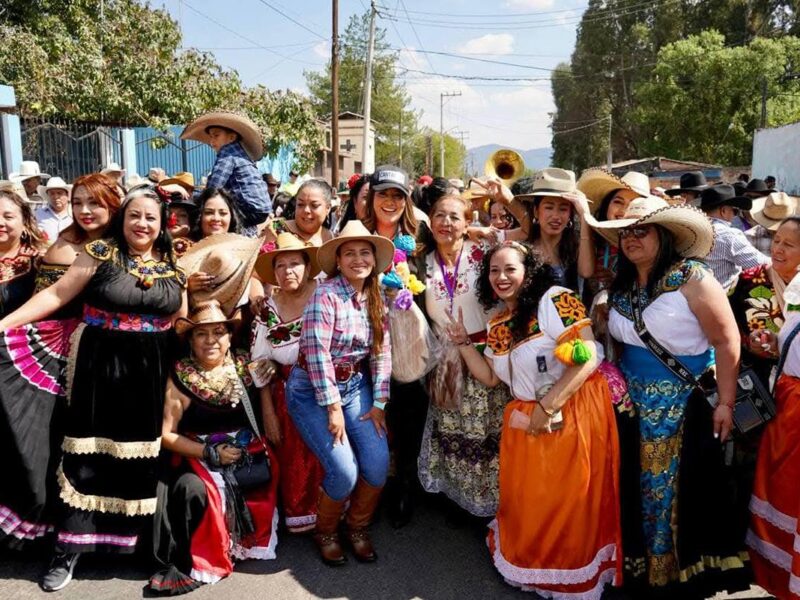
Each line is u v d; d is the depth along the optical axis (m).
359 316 3.40
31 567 3.41
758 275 3.45
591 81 49.66
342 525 3.81
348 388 3.42
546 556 3.14
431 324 3.85
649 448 3.13
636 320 3.10
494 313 3.61
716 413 3.03
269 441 3.74
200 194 4.49
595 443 3.09
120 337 3.28
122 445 3.25
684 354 3.05
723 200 6.10
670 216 2.89
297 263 3.61
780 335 3.12
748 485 3.44
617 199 3.98
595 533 3.12
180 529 3.33
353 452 3.46
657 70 37.19
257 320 3.73
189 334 3.47
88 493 3.27
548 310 3.14
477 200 6.61
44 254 3.49
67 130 13.84
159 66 17.09
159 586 3.20
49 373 3.37
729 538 3.17
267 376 3.66
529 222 3.99
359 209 4.56
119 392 3.26
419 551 3.64
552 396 3.07
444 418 3.75
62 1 18.47
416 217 4.20
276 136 18.59
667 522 3.13
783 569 3.03
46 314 3.22
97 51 16.98
